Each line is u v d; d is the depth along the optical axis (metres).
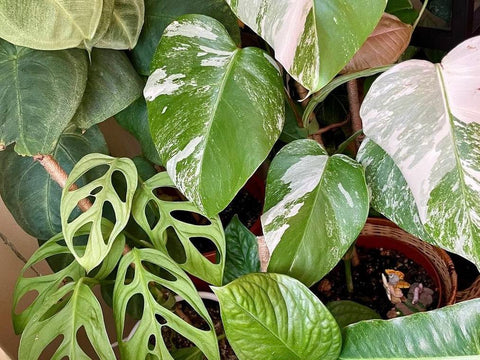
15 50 0.41
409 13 0.60
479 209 0.36
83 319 0.43
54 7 0.36
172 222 0.47
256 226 0.67
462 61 0.38
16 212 0.53
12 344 0.57
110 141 0.73
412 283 0.62
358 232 0.43
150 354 0.46
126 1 0.42
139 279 0.44
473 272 0.74
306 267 0.44
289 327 0.43
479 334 0.40
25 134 0.39
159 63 0.44
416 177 0.37
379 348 0.43
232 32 0.49
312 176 0.45
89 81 0.44
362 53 0.50
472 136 0.37
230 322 0.42
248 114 0.41
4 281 0.58
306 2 0.33
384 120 0.38
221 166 0.40
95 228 0.44
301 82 0.33
